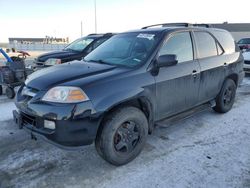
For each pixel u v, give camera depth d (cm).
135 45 379
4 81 639
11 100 637
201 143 381
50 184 284
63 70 338
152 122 354
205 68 424
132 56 360
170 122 374
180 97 385
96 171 309
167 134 412
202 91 430
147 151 356
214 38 467
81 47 865
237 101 606
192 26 439
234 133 417
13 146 372
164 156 342
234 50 523
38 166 320
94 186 281
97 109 281
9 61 668
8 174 302
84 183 286
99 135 300
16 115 322
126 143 318
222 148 365
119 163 316
